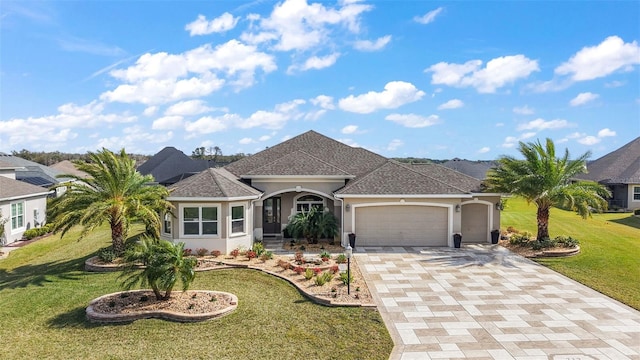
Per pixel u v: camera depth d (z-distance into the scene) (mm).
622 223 33031
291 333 12586
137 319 13531
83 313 14266
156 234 21500
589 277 18203
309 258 21422
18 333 12852
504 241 25922
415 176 25688
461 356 11195
